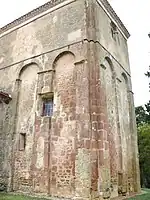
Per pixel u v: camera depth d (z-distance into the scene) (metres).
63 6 14.07
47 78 13.02
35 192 11.44
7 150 13.45
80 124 10.90
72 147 10.94
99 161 10.18
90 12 12.76
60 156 11.21
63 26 13.52
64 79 12.45
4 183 12.82
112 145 12.26
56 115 12.07
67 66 12.59
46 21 14.55
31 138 12.69
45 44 13.95
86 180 9.97
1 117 14.58
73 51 12.44
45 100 13.17
